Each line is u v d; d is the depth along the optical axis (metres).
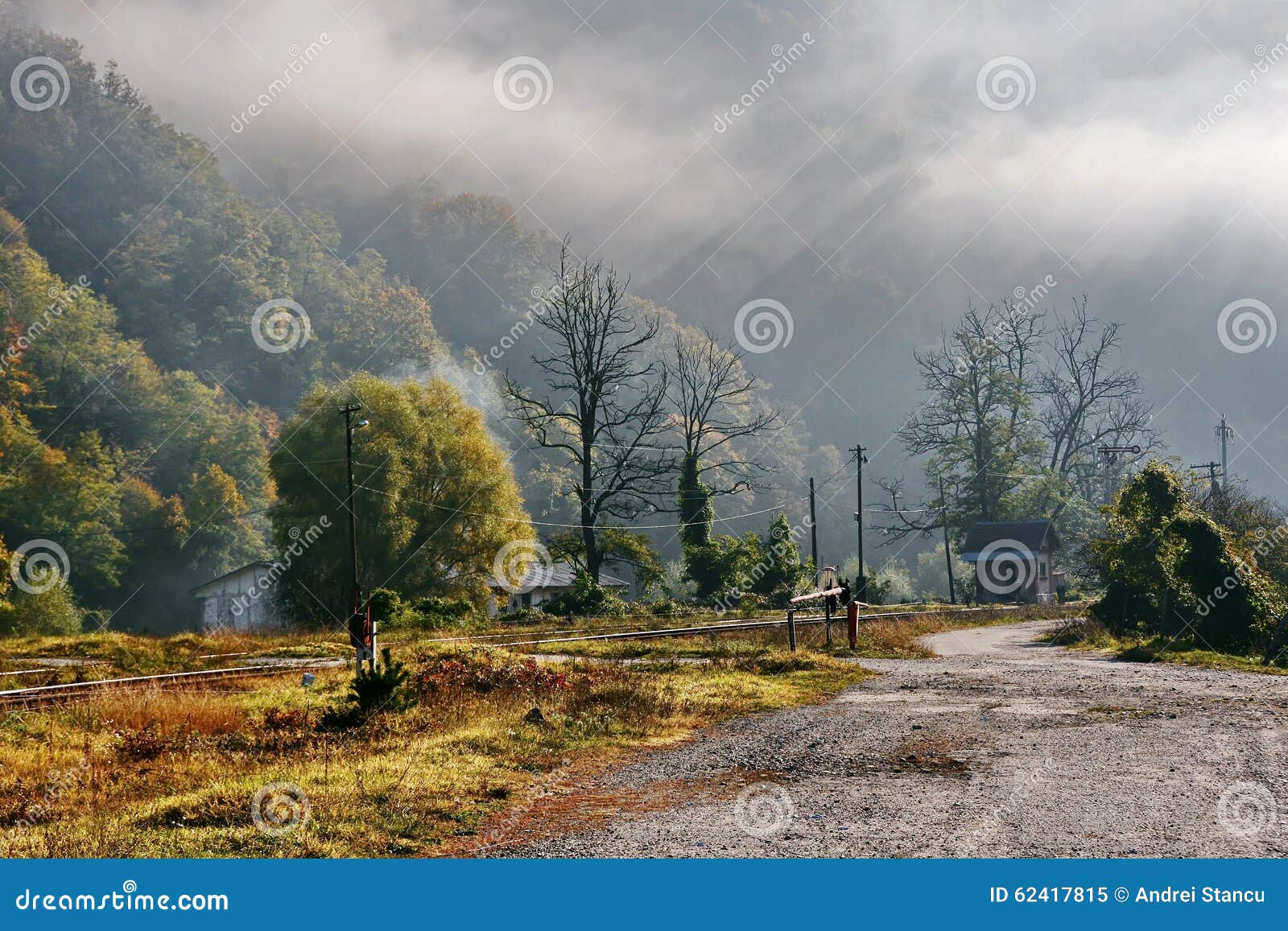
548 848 7.52
